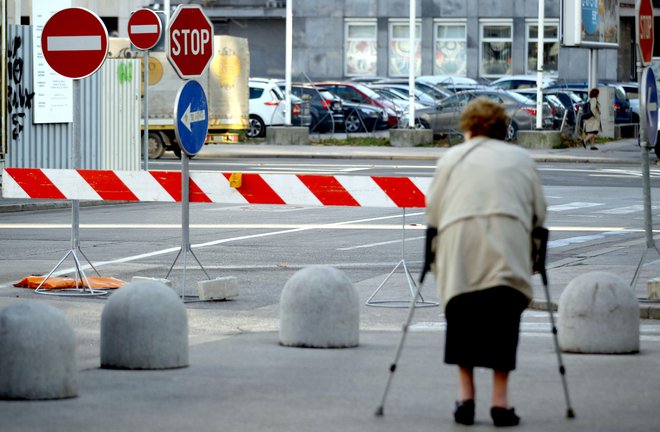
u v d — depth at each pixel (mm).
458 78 122750
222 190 31344
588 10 93125
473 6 138625
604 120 102875
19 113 55812
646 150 29500
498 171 16391
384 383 19953
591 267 34781
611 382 20125
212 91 81938
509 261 16156
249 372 20922
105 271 35031
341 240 42562
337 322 23422
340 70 141125
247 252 39375
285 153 86688
